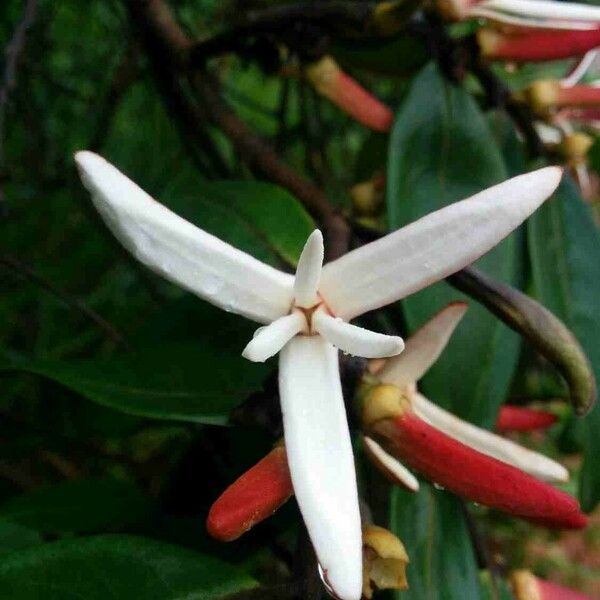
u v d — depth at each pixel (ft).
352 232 0.95
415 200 0.97
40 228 1.71
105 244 1.64
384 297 0.76
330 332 0.74
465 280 0.84
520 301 0.83
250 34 1.06
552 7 0.99
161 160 1.70
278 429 0.80
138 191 0.72
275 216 0.94
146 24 1.15
